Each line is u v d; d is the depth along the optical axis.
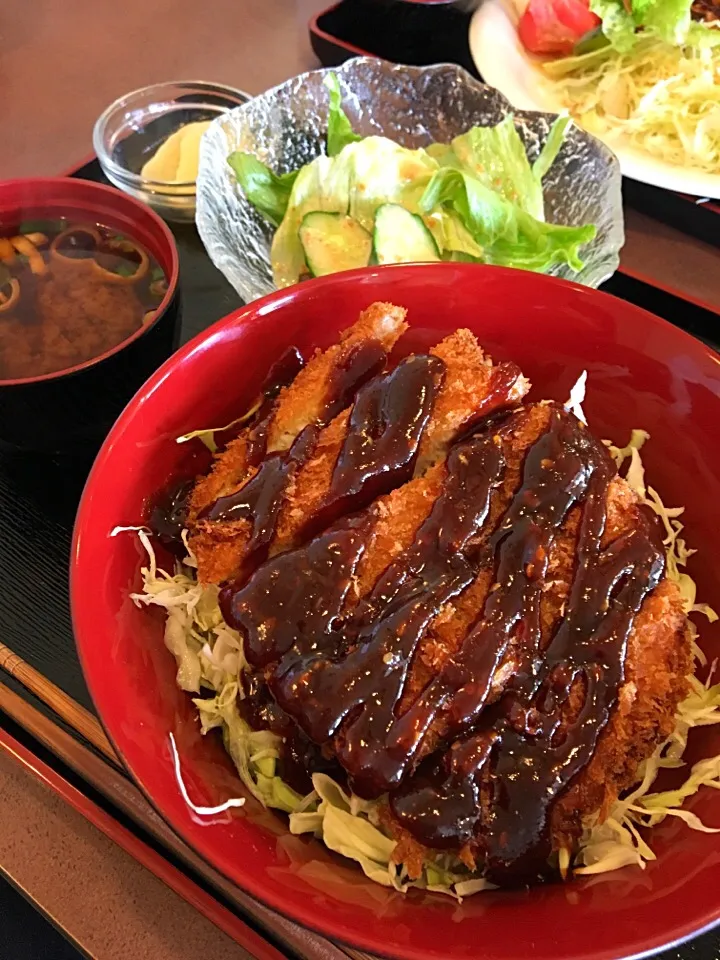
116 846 0.27
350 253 0.37
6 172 0.47
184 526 0.28
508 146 0.39
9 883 0.28
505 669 0.24
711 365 0.28
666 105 0.47
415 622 0.24
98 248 0.34
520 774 0.23
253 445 0.29
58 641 0.29
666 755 0.26
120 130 0.44
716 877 0.22
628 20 0.48
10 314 0.32
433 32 0.50
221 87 0.46
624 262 0.42
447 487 0.26
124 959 0.26
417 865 0.23
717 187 0.42
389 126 0.43
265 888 0.21
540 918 0.22
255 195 0.38
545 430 0.28
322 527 0.27
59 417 0.30
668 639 0.25
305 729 0.23
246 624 0.25
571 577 0.25
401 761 0.23
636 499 0.27
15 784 0.28
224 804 0.23
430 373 0.28
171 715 0.25
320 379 0.29
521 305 0.30
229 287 0.38
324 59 0.49
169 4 0.57
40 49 0.54
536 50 0.50
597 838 0.24
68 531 0.31
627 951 0.20
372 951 0.20
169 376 0.27
